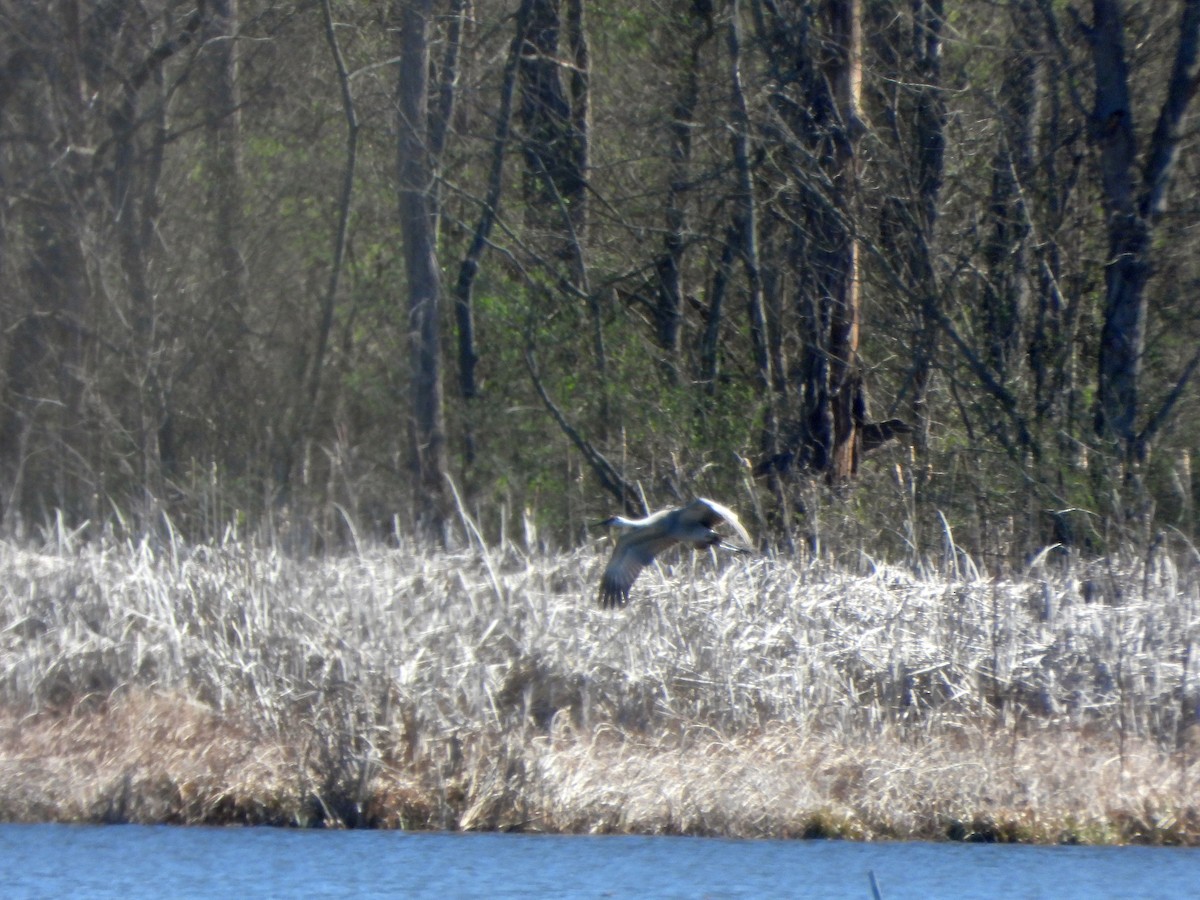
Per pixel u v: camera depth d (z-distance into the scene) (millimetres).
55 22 26281
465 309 26172
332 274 25438
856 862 12602
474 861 12516
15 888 11930
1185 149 23172
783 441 23234
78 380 25812
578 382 25234
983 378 21922
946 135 23203
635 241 26344
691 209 25547
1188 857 12766
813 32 22453
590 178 26594
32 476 25594
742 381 25297
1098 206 22453
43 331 26391
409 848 12883
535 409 25484
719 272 25078
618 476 23656
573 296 25391
